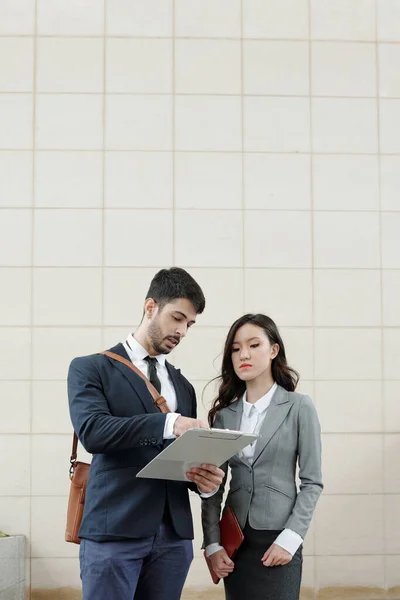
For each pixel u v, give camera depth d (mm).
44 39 4984
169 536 2650
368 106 5039
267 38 5047
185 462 2459
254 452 2854
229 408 2992
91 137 4941
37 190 4891
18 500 4707
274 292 4898
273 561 2707
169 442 2676
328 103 5031
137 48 5004
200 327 4852
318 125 5012
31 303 4824
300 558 2801
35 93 4949
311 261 4926
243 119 4992
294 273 4914
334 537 4754
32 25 4988
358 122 5027
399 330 4906
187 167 4949
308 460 2854
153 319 2721
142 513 2572
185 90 4992
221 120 4984
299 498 2809
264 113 5000
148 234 4898
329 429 4824
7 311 4812
